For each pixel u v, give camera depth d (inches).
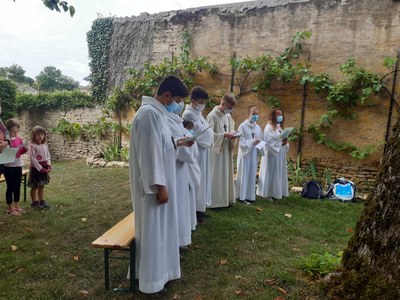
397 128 105.6
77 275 131.4
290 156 331.0
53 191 273.6
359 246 107.5
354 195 263.3
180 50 387.2
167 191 111.0
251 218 203.5
